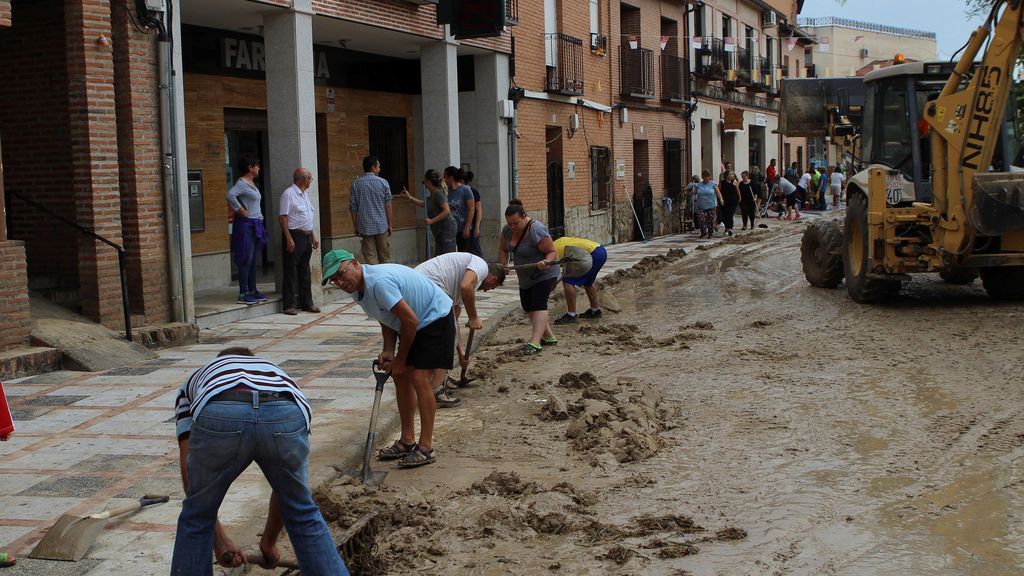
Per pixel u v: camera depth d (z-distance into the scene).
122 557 4.73
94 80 9.95
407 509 5.50
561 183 21.86
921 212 11.85
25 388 8.37
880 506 5.41
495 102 18.45
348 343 10.47
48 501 5.55
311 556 4.06
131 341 9.88
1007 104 12.55
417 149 19.22
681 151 29.97
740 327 11.38
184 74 13.60
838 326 11.12
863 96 15.03
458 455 6.70
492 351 10.30
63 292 10.56
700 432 7.02
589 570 4.73
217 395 3.88
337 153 16.83
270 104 12.96
